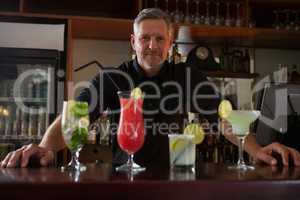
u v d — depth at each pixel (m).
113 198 0.83
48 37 2.70
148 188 0.84
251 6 3.51
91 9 3.33
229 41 3.38
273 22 3.51
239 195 0.87
